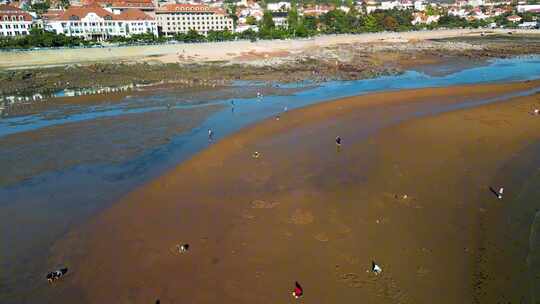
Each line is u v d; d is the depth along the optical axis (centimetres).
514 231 3120
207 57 12250
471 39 18112
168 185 3975
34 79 8994
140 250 2995
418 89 7781
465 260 2819
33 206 3609
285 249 2981
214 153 4722
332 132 5341
